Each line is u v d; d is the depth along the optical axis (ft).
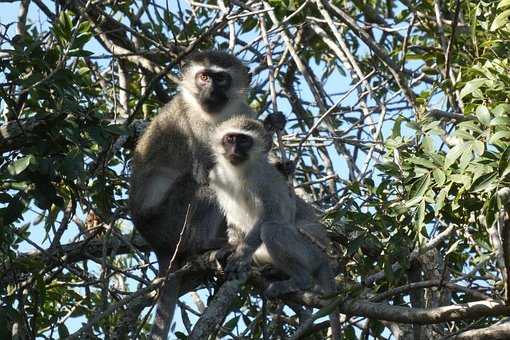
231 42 44.45
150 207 42.06
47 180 32.53
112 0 43.04
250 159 40.65
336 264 38.50
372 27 42.19
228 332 35.42
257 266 38.78
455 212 31.22
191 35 44.60
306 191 44.47
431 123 31.40
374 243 32.86
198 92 44.11
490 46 35.96
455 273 35.40
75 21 40.63
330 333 37.24
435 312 28.35
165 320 36.24
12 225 35.40
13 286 35.55
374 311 29.40
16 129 34.37
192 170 43.32
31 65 32.81
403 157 32.55
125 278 39.99
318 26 43.91
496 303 27.50
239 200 40.68
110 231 32.76
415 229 30.04
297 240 37.68
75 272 34.30
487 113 28.45
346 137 39.96
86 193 37.37
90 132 32.83
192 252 40.83
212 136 43.09
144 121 45.42
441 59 40.55
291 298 35.78
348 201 33.09
